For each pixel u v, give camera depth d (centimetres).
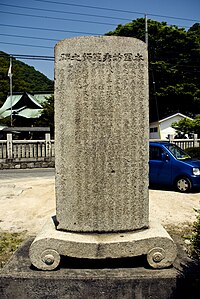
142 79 304
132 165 305
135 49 302
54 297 271
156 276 271
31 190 896
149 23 2964
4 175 1275
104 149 302
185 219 578
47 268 282
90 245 279
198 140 1593
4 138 2486
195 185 829
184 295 271
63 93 299
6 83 3953
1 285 273
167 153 878
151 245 285
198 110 2969
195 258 305
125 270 283
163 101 2953
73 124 299
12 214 638
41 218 602
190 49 2989
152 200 740
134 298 271
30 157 1552
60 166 304
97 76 298
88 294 270
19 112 2877
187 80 2934
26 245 350
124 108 301
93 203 303
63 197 304
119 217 305
